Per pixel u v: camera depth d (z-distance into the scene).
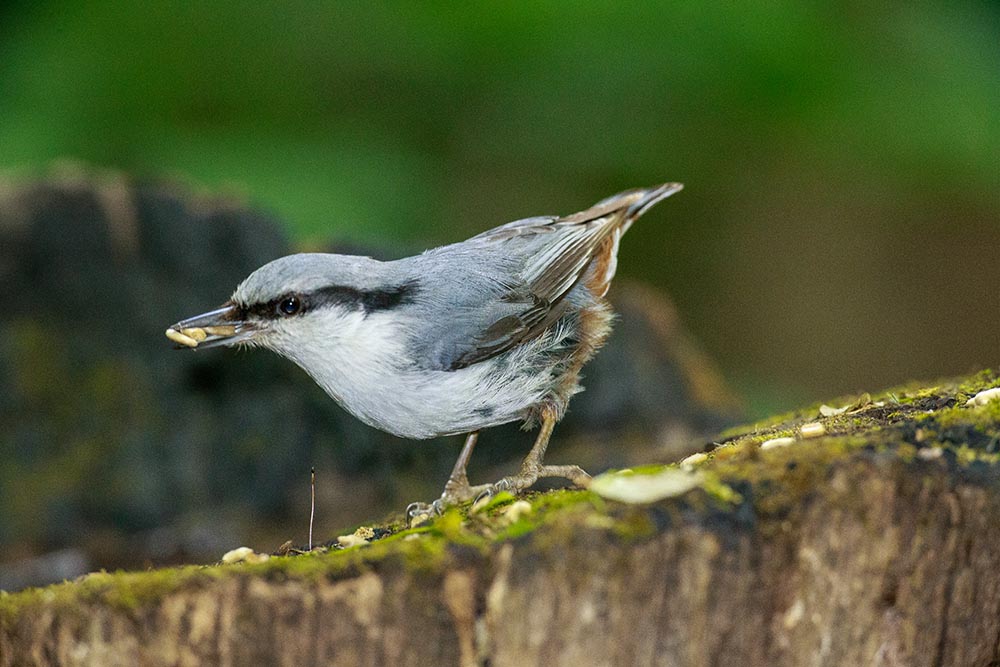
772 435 6.69
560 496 5.78
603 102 14.95
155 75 14.19
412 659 5.26
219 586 5.18
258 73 14.49
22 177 10.91
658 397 11.94
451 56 14.61
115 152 13.72
